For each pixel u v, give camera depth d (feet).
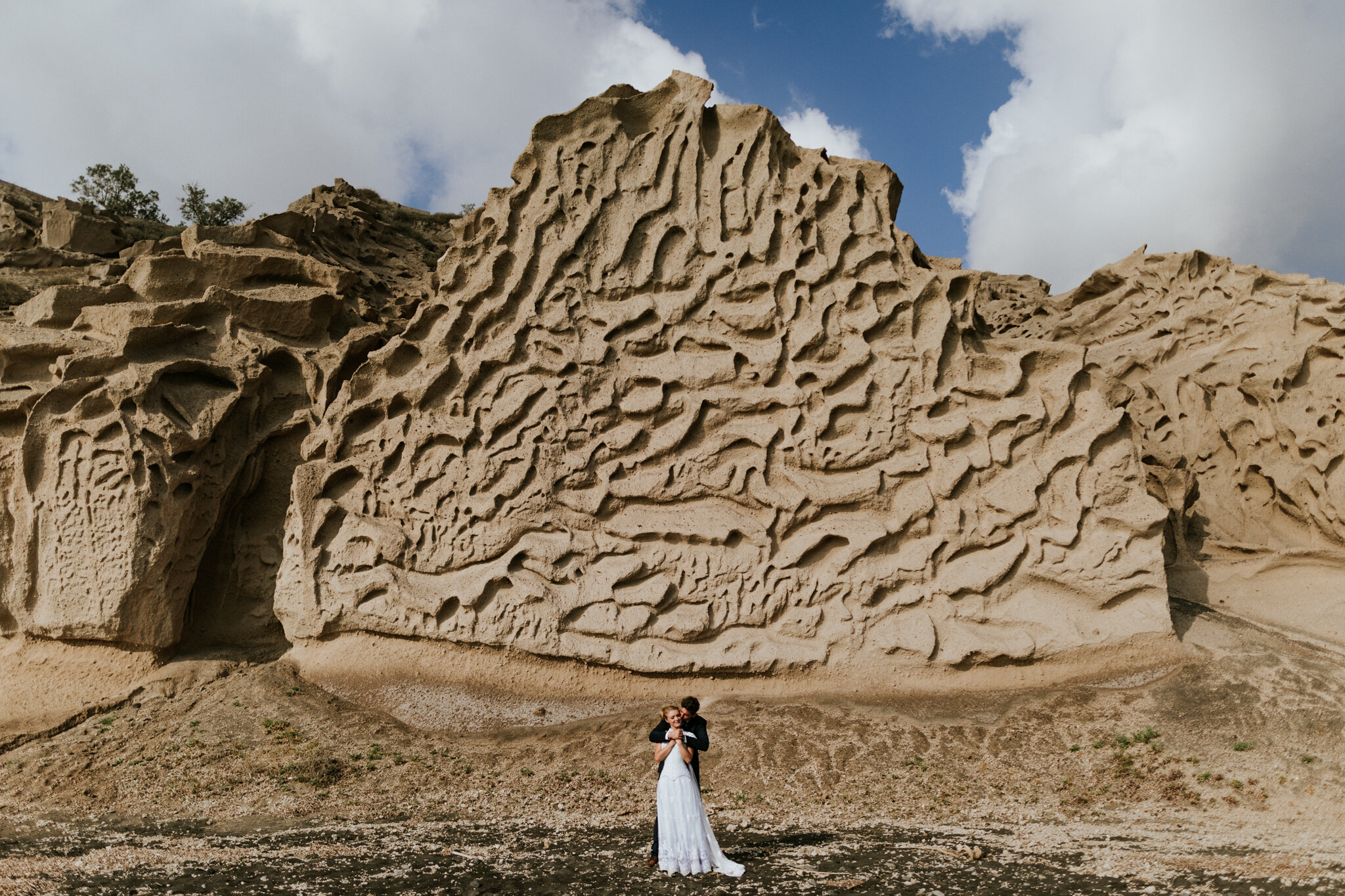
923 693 41.16
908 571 42.96
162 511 44.16
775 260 47.34
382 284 70.85
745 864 23.58
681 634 42.39
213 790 34.19
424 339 47.83
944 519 43.65
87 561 43.55
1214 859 22.98
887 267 46.85
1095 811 31.30
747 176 48.32
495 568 44.09
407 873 23.50
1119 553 42.42
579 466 44.88
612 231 47.83
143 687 42.91
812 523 44.34
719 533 43.57
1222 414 64.69
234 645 47.75
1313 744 33.42
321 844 27.48
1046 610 42.32
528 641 42.68
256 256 53.83
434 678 43.21
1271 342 65.82
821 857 24.35
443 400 46.73
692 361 46.37
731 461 45.09
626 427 45.62
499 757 37.50
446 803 33.40
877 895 20.56
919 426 44.80
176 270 52.60
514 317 47.34
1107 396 45.34
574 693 42.65
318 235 67.67
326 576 45.03
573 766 36.58
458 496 45.21
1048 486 44.06
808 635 42.45
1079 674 41.22
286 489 50.31
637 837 27.78
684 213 47.85
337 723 39.86
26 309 53.06
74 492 44.14
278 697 41.55
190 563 45.88
